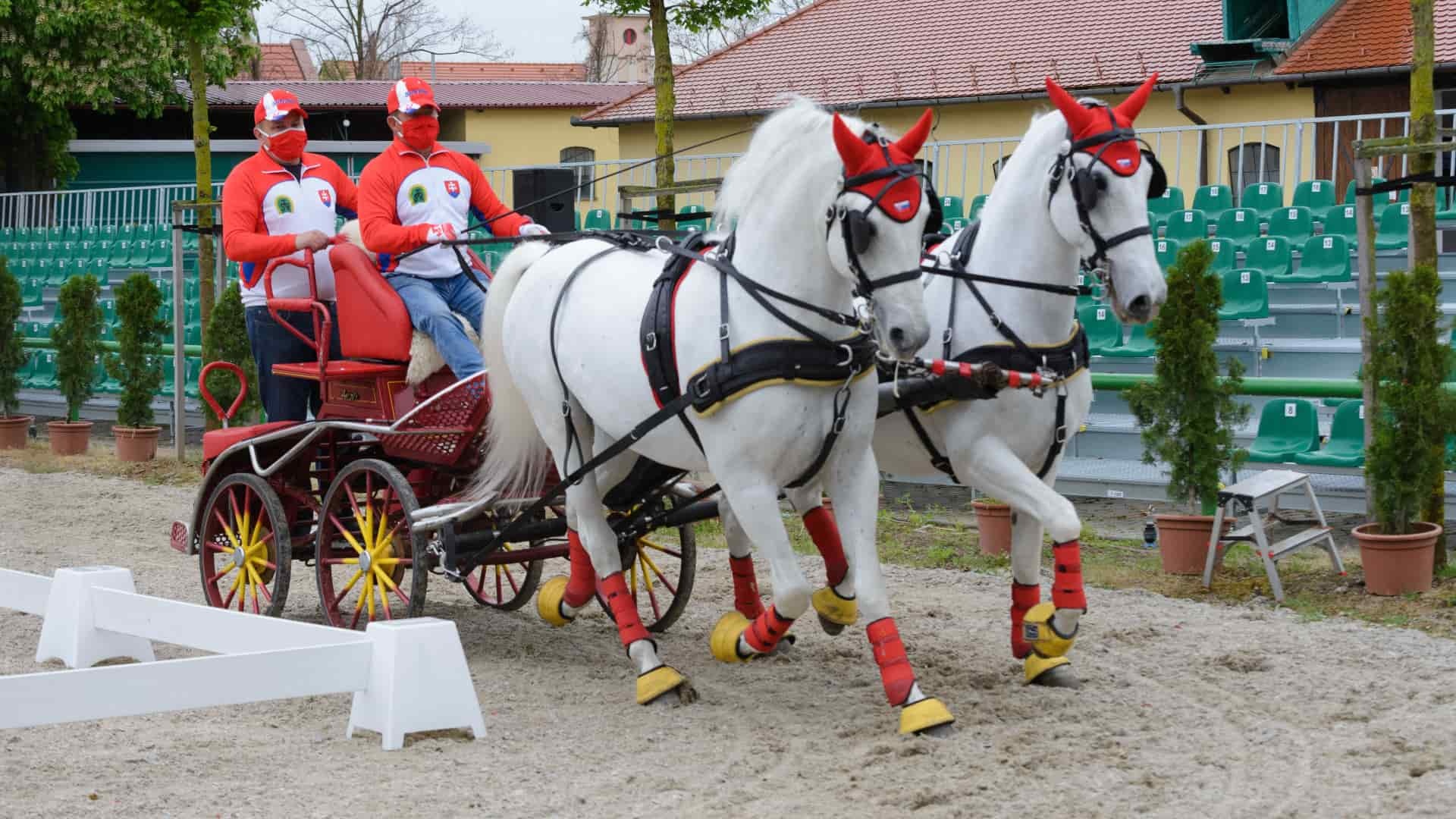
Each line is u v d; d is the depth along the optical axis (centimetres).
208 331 1332
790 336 519
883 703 589
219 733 555
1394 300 777
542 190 909
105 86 2792
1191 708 568
